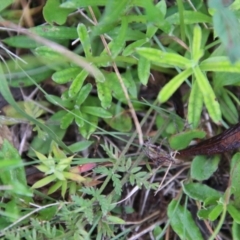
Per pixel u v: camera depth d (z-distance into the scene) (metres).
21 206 0.51
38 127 0.53
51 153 0.53
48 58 0.51
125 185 0.54
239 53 0.45
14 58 0.54
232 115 0.54
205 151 0.52
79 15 0.54
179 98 0.54
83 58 0.51
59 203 0.50
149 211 0.55
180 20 0.51
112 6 0.49
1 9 0.52
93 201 0.50
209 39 0.54
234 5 0.50
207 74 0.54
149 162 0.53
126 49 0.51
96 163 0.52
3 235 0.51
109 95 0.52
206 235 0.54
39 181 0.51
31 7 0.54
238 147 0.52
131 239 0.53
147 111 0.55
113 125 0.54
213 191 0.53
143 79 0.51
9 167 0.48
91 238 0.52
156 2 0.54
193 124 0.51
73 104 0.53
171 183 0.55
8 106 0.53
